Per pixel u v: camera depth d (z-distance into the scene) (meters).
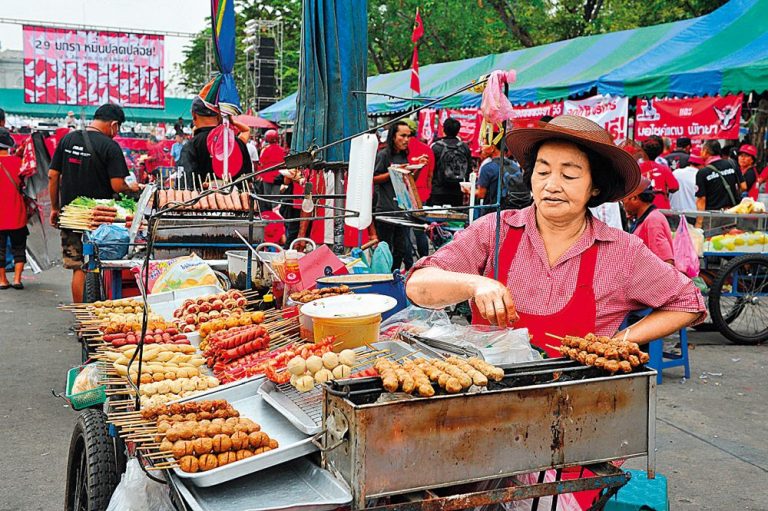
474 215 6.34
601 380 1.93
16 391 5.92
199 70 41.03
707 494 4.23
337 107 5.76
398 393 1.82
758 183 11.32
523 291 2.67
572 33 22.33
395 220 6.58
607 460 1.96
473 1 24.80
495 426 1.82
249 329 3.10
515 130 2.55
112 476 2.91
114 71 21.78
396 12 25.59
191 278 4.26
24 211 10.03
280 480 2.06
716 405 5.73
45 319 8.34
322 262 3.76
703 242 7.71
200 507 1.89
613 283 2.58
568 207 2.51
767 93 12.91
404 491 1.73
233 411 2.35
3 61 50.75
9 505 4.07
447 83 15.40
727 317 7.86
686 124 9.66
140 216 4.72
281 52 24.97
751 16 9.80
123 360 2.90
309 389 2.33
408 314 3.20
